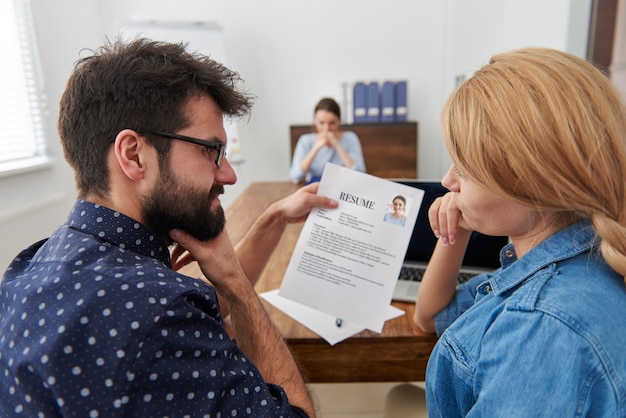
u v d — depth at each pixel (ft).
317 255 3.13
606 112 1.61
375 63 13.32
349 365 3.24
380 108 12.78
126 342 1.66
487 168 1.72
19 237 7.42
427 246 4.03
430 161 13.83
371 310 3.02
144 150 2.05
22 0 8.39
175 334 1.77
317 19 13.09
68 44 10.11
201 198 2.22
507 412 1.56
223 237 2.61
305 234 3.18
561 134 1.58
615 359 1.47
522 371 1.56
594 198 1.65
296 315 3.52
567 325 1.52
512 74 1.71
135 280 1.79
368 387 5.17
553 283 1.70
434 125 13.58
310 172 11.53
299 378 2.71
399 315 3.49
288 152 13.91
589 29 7.21
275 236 3.65
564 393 1.47
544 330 1.56
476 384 1.80
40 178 8.37
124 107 2.00
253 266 3.65
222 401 1.94
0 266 6.89
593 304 1.56
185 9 12.94
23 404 1.70
